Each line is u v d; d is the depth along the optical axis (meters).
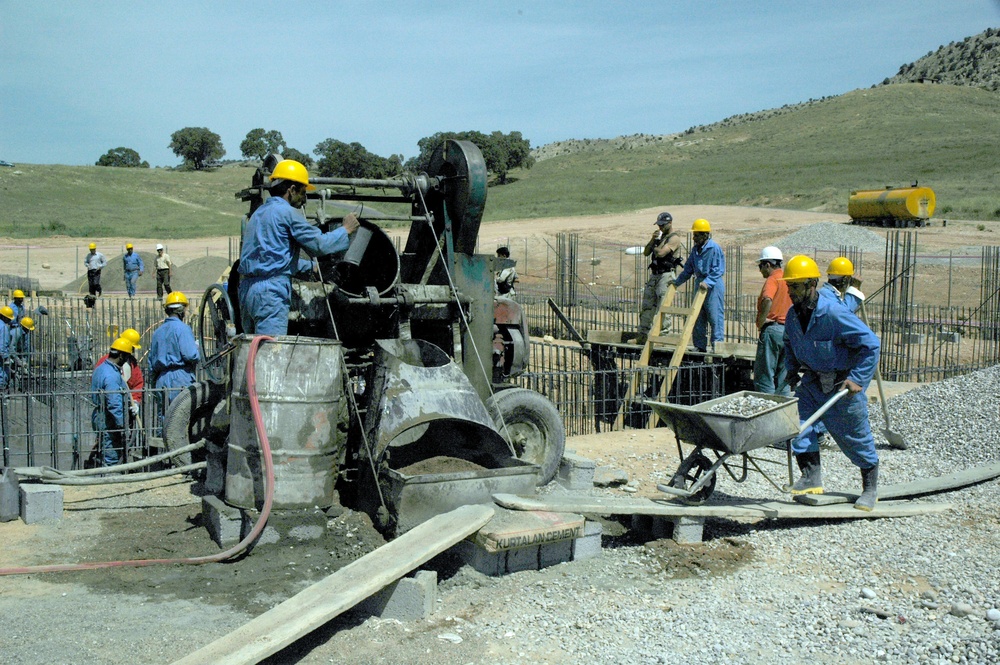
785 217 47.44
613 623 5.16
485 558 5.89
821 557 6.39
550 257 34.72
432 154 8.23
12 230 49.66
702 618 5.25
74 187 75.94
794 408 6.80
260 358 6.16
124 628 4.89
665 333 13.52
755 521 7.25
